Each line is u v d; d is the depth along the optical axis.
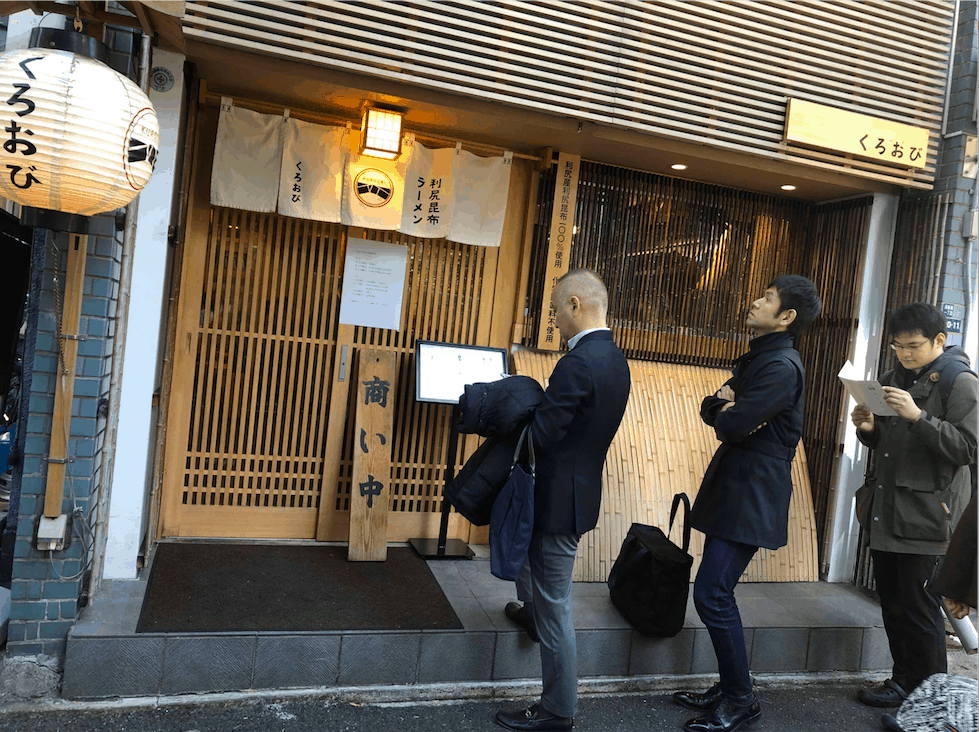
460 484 3.29
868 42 4.76
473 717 3.31
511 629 3.60
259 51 3.58
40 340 3.14
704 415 3.64
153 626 3.21
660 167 4.91
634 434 5.00
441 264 4.85
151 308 3.75
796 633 4.05
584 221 4.95
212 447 4.51
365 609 3.66
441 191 4.56
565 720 3.19
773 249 5.41
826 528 5.07
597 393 3.03
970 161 4.68
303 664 3.31
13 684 3.08
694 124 4.44
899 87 4.82
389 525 4.87
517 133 4.47
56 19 3.28
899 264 4.97
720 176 4.98
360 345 4.73
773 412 3.29
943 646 3.65
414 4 3.84
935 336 3.69
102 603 3.41
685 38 4.29
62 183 2.42
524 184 4.93
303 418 4.67
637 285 5.10
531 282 4.92
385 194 4.41
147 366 3.75
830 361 5.19
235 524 4.57
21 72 2.32
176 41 3.56
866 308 4.99
